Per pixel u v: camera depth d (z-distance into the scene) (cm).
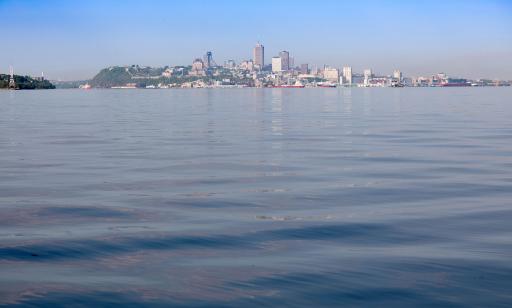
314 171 1505
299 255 776
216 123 3238
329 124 3117
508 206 1073
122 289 661
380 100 7062
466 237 860
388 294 638
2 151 1980
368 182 1341
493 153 1861
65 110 5031
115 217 1002
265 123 3212
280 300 627
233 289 659
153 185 1315
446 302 615
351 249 802
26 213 1034
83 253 792
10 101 7612
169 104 6316
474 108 4850
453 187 1273
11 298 637
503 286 655
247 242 841
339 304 615
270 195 1192
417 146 2059
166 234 884
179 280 687
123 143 2220
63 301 629
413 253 779
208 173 1482
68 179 1402
